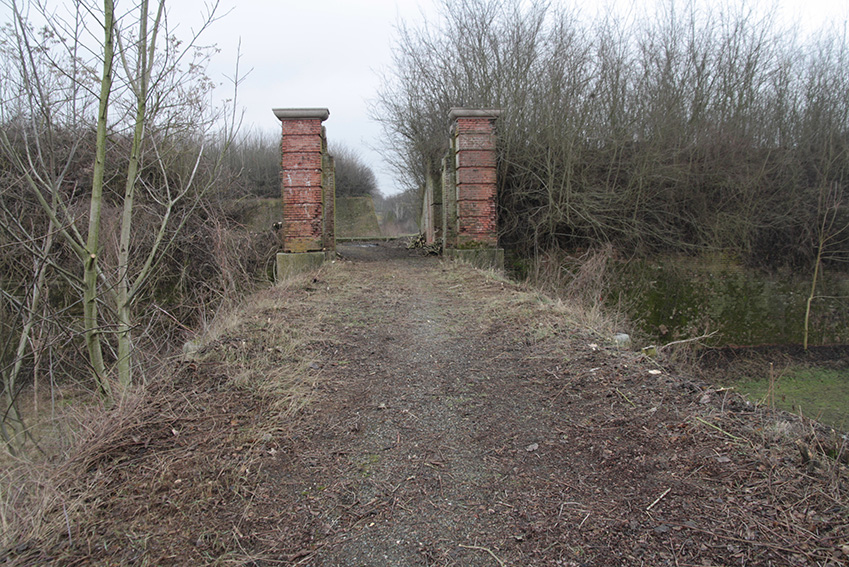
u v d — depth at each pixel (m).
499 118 14.45
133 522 2.79
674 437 3.52
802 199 14.30
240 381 4.60
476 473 3.31
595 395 4.33
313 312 7.23
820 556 2.36
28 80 5.34
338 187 32.19
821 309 14.40
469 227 12.35
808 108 14.67
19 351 6.82
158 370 5.00
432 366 5.28
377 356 5.59
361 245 20.48
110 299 7.59
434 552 2.59
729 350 13.52
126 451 3.48
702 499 2.86
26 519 2.76
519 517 2.83
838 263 14.63
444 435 3.82
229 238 11.72
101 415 3.99
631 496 2.95
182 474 3.25
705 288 13.99
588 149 14.18
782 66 14.94
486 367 5.19
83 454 3.41
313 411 4.20
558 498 2.98
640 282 13.76
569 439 3.67
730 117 14.77
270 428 3.87
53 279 9.22
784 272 14.35
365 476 3.29
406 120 18.31
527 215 14.36
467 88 16.50
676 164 13.77
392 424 4.00
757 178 13.88
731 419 3.70
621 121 14.29
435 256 15.25
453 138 13.23
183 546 2.62
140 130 5.87
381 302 8.11
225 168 13.91
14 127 6.46
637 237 13.84
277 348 5.51
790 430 3.50
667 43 14.61
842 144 14.21
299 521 2.84
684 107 14.50
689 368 10.52
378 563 2.52
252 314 6.85
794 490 2.83
